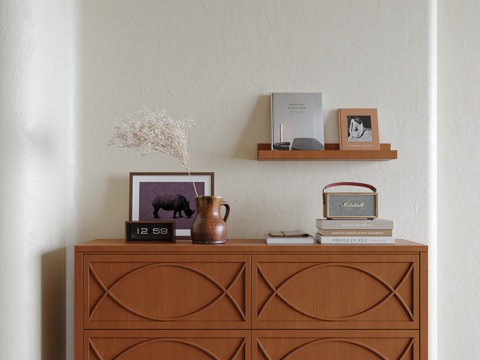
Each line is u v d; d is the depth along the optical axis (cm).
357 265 210
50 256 230
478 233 255
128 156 252
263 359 211
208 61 253
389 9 253
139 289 211
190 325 210
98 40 253
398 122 251
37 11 218
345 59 252
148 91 252
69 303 251
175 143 223
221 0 253
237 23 253
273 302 211
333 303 210
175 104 252
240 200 252
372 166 252
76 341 210
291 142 245
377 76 252
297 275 210
